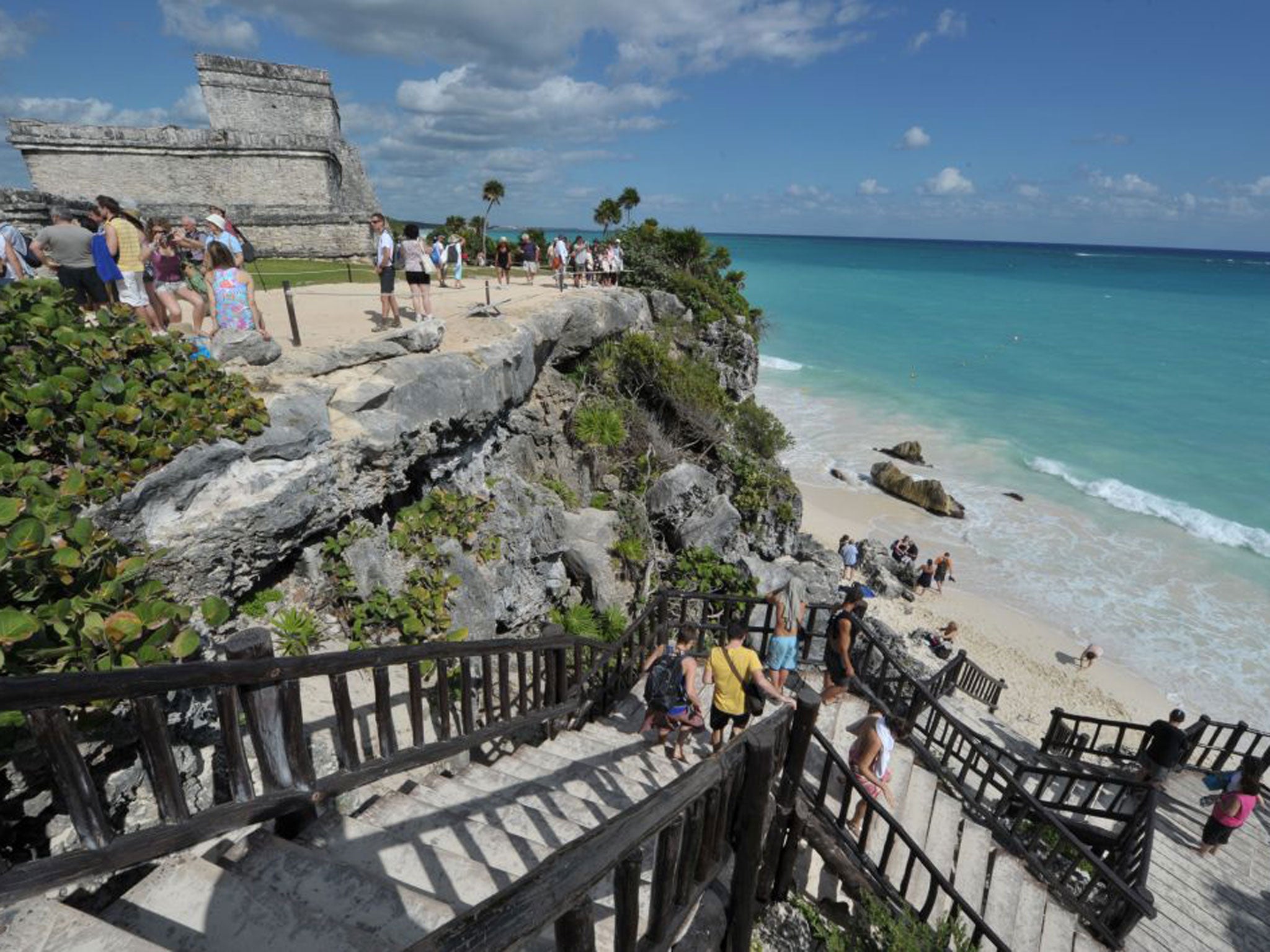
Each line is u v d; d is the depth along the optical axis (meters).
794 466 33.25
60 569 3.95
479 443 11.36
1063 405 43.72
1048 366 55.06
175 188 25.92
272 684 3.03
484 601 9.06
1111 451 35.50
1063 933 5.53
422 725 4.11
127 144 24.88
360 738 5.95
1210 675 18.70
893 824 4.86
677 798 2.22
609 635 11.89
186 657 4.53
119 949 2.20
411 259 11.91
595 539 13.72
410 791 4.55
